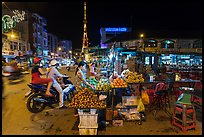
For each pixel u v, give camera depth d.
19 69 24.25
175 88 9.61
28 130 5.32
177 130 5.29
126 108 5.99
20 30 49.44
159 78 9.44
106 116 5.72
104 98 5.84
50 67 7.51
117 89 6.55
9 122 5.96
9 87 12.57
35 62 7.46
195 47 33.62
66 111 7.13
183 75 13.42
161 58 27.45
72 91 8.84
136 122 5.86
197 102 7.21
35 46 54.38
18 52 38.06
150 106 7.52
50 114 6.78
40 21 61.28
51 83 7.21
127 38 37.97
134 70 12.62
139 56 18.42
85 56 29.36
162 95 7.32
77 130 5.31
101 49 19.50
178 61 28.03
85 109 5.09
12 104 8.08
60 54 88.88
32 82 7.22
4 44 33.88
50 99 7.32
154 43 33.84
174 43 33.69
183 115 5.21
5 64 22.12
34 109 7.03
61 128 5.46
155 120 6.06
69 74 23.72
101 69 17.11
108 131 5.21
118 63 12.39
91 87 6.74
